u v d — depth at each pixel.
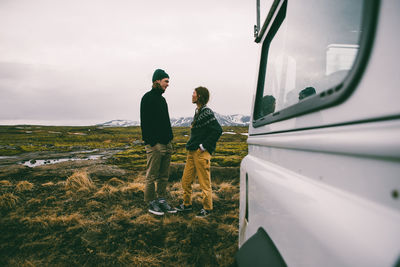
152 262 2.54
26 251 2.74
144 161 10.38
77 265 2.49
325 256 0.58
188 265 2.52
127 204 4.45
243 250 1.12
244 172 1.65
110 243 2.95
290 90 1.09
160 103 3.52
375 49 0.52
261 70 1.66
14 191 5.12
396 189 0.43
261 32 1.67
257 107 1.66
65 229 3.32
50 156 15.35
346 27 0.66
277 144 1.03
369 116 0.51
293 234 0.77
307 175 0.77
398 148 0.41
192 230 3.25
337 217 0.56
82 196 4.88
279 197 0.91
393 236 0.41
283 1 1.20
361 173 0.52
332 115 0.64
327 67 0.77
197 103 3.47
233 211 4.02
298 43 1.04
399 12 0.46
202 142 3.43
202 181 3.54
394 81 0.46
